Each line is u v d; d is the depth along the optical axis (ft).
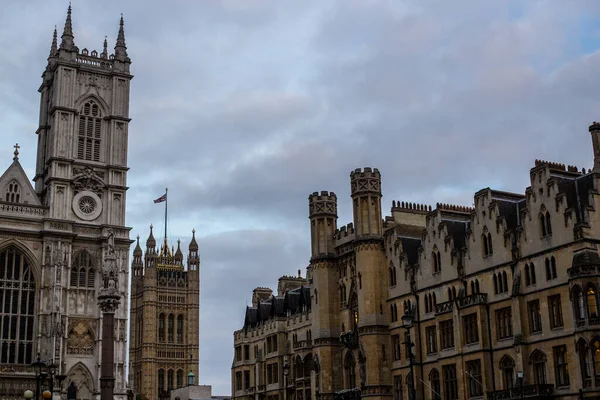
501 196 278.26
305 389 374.63
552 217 240.53
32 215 393.91
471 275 272.31
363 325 315.78
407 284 306.76
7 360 373.61
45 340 376.68
